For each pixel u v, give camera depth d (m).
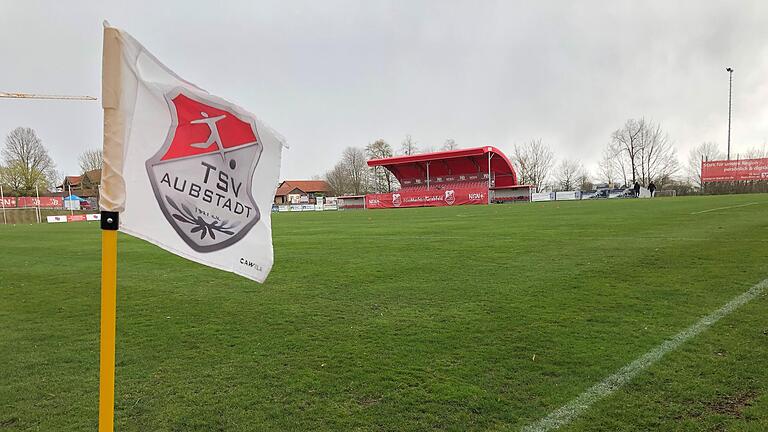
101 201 2.14
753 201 25.00
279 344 4.47
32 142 73.12
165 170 2.32
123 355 4.25
